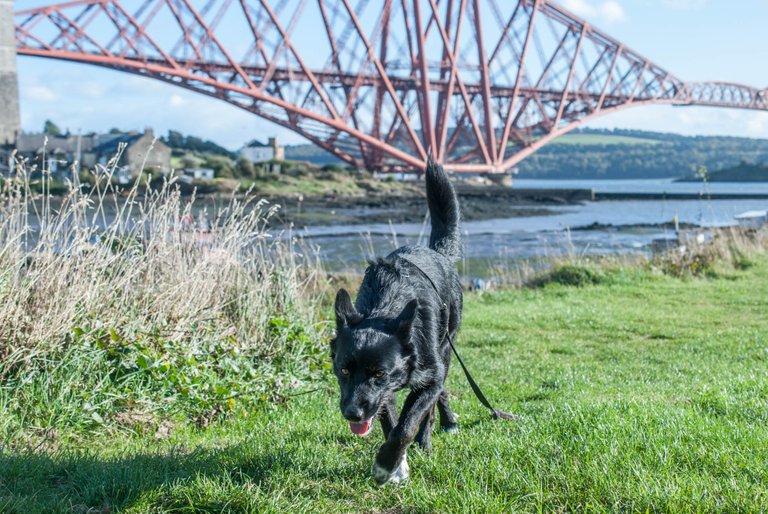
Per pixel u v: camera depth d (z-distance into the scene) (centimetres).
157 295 594
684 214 4800
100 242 580
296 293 757
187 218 701
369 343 351
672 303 1119
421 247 452
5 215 538
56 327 495
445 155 7500
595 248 2600
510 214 4891
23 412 447
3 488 342
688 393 540
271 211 741
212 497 332
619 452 375
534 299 1208
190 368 527
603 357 751
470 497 330
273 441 434
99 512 322
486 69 7600
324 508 337
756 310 1034
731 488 320
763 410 451
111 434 459
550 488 344
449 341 434
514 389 605
